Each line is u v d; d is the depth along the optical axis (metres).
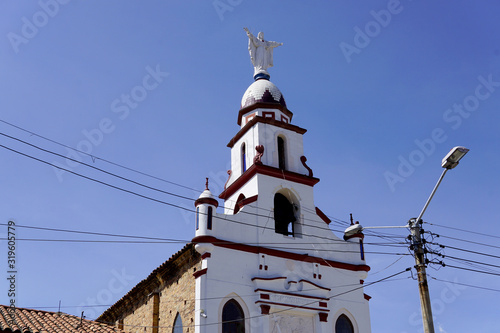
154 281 28.81
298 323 25.20
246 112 30.80
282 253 26.00
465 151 18.70
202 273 23.67
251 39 33.31
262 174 27.83
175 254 25.94
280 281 25.30
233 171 30.38
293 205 28.53
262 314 24.09
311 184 29.17
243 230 25.78
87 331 24.78
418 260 20.66
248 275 24.83
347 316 26.64
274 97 31.06
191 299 24.41
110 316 35.12
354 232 22.64
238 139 30.62
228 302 23.94
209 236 24.27
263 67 32.84
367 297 27.58
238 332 23.56
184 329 24.47
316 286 26.00
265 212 26.88
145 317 29.16
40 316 25.30
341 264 27.48
